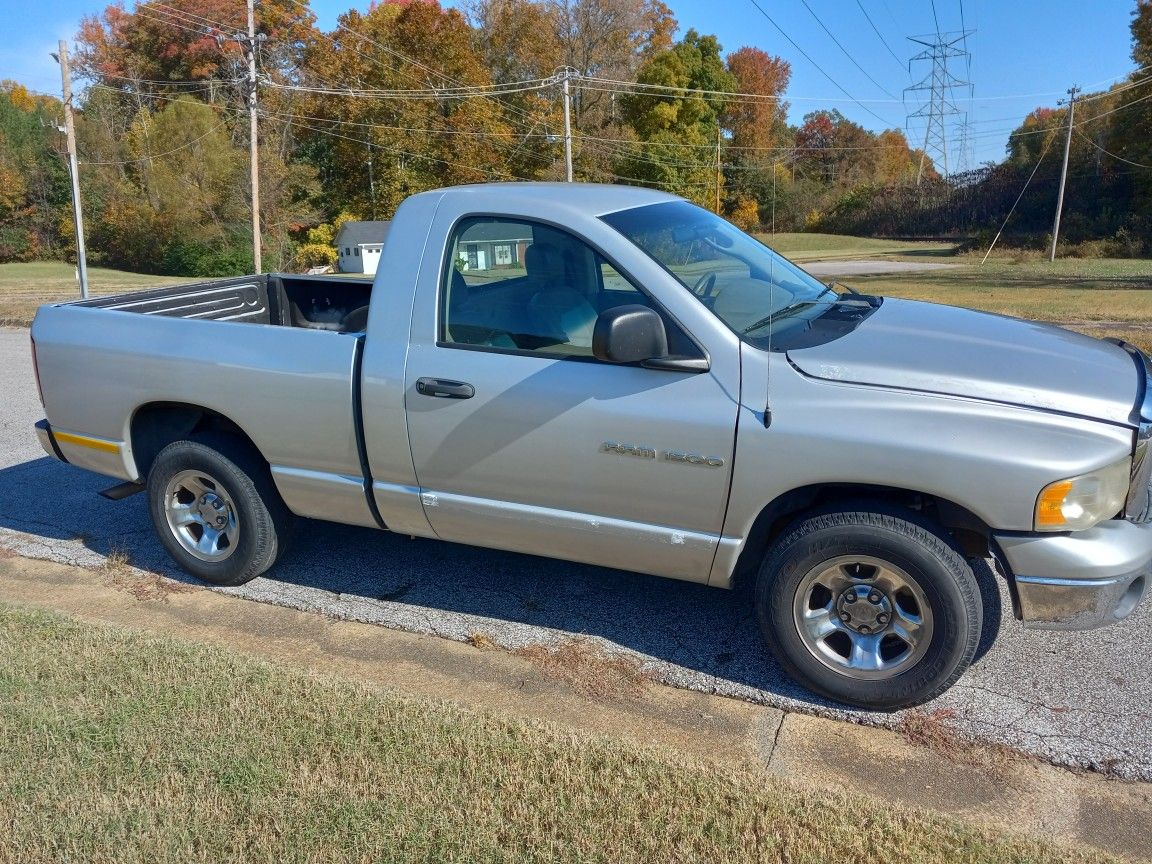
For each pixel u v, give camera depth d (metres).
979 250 58.16
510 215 3.63
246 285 5.66
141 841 2.58
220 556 4.37
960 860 2.49
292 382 3.92
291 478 4.08
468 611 4.14
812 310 3.76
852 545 3.16
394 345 3.72
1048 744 3.10
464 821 2.64
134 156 57.09
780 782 2.85
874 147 43.69
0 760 2.95
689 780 2.83
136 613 4.18
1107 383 3.17
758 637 3.89
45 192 61.59
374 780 2.82
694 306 3.30
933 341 3.39
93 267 58.06
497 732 3.08
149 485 4.43
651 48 69.25
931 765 3.01
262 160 53.94
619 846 2.54
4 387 9.48
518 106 61.94
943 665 3.14
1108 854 2.54
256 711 3.21
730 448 3.21
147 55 61.31
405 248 3.76
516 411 3.49
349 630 3.98
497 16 64.81
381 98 55.78
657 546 3.46
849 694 3.30
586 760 2.92
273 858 2.51
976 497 2.98
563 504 3.55
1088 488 2.93
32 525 5.30
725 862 2.48
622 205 3.78
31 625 3.88
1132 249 52.59
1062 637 3.84
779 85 55.94
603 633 3.93
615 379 3.35
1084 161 63.09
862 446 3.05
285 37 59.84
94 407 4.47
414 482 3.81
